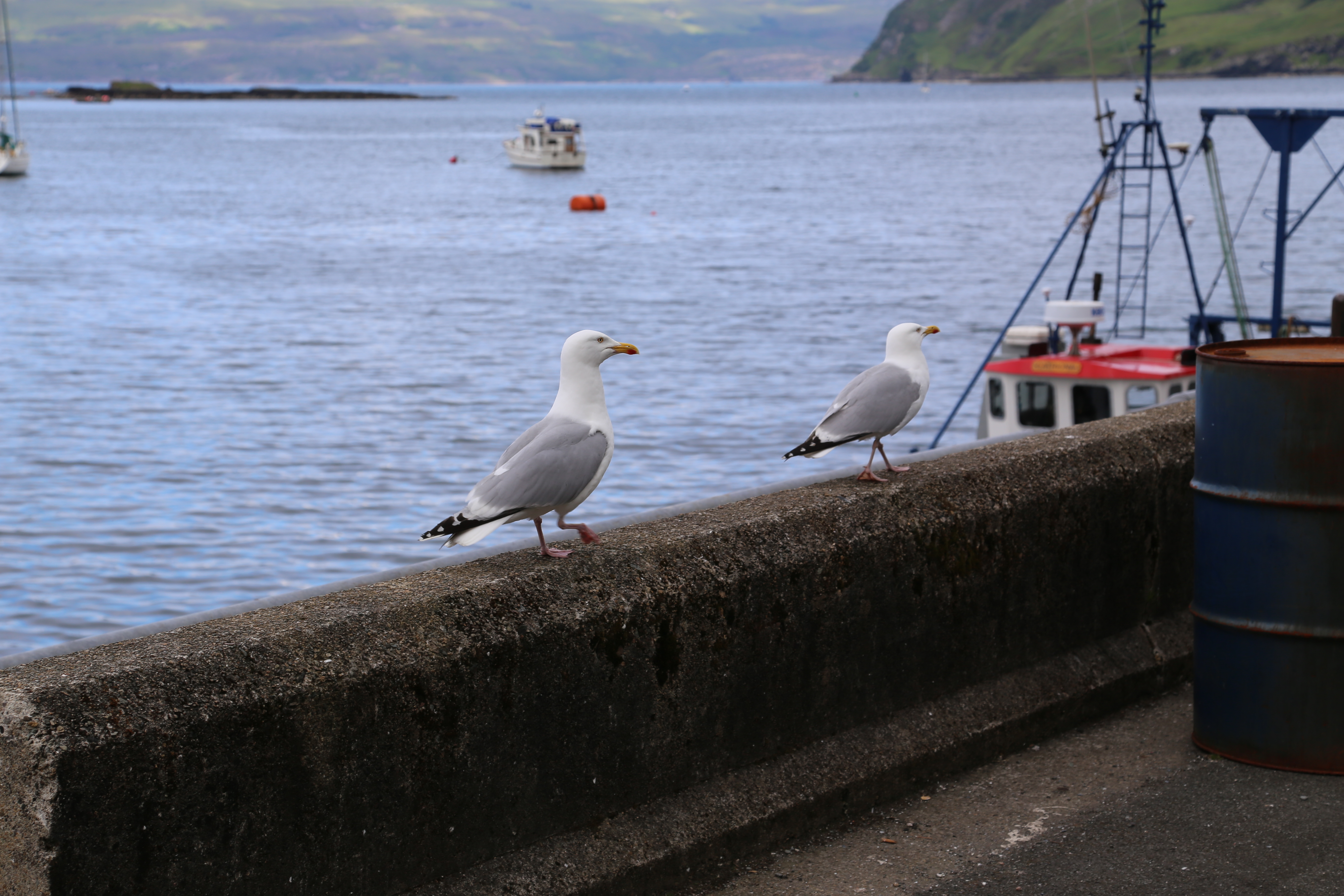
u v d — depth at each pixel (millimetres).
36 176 104625
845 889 4062
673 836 4062
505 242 59594
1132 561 5711
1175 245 53031
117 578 16469
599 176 104938
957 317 37188
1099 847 4301
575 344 4031
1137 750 5141
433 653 3545
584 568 4012
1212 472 4953
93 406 25641
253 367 29688
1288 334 18594
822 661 4559
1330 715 4812
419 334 34500
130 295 42125
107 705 2996
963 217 66812
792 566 4422
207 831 3115
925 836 4418
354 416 24891
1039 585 5305
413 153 139125
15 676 3066
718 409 25500
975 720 4996
